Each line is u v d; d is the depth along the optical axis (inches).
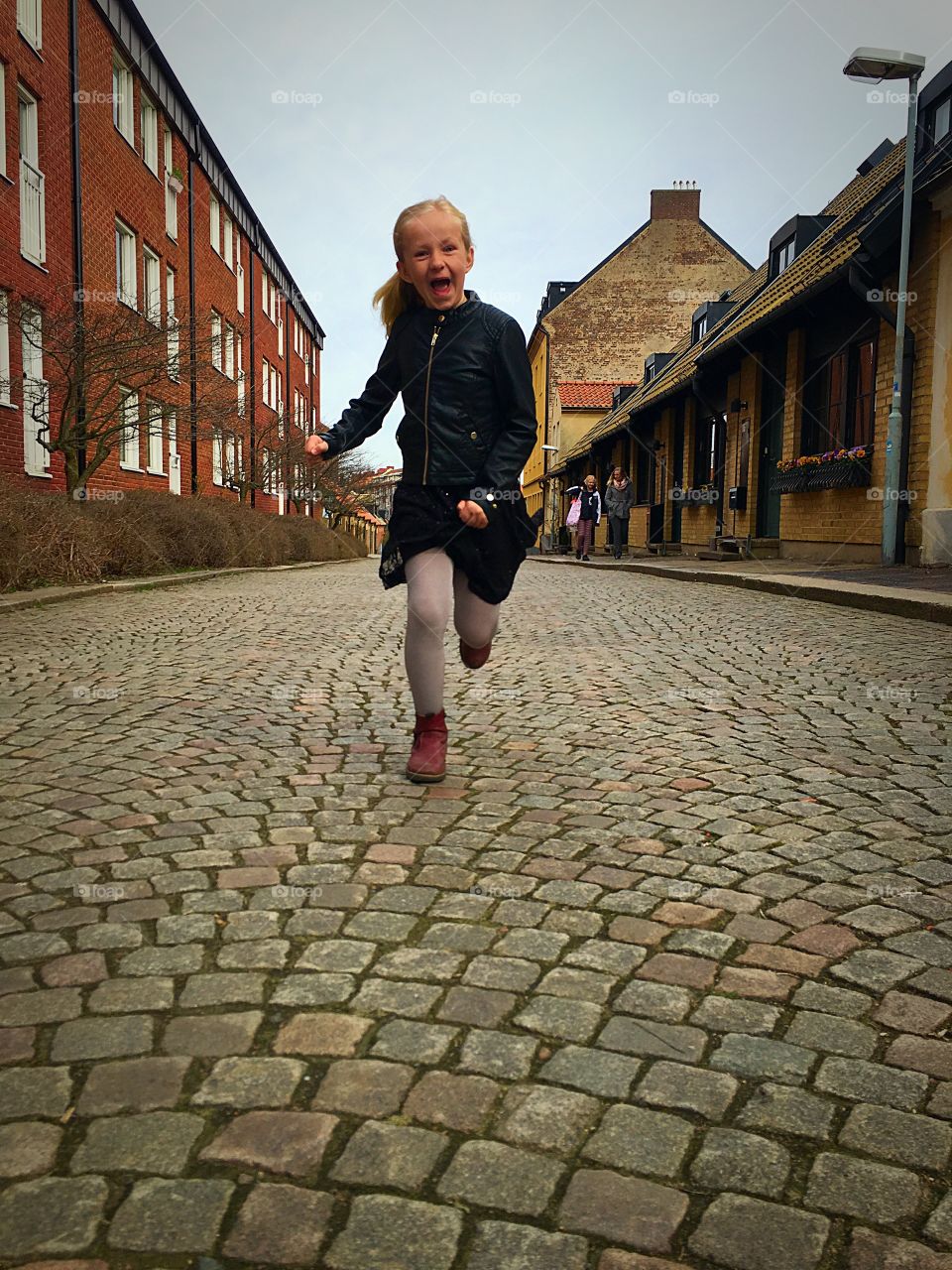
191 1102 57.7
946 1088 60.4
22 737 150.2
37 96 586.6
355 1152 53.5
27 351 584.7
